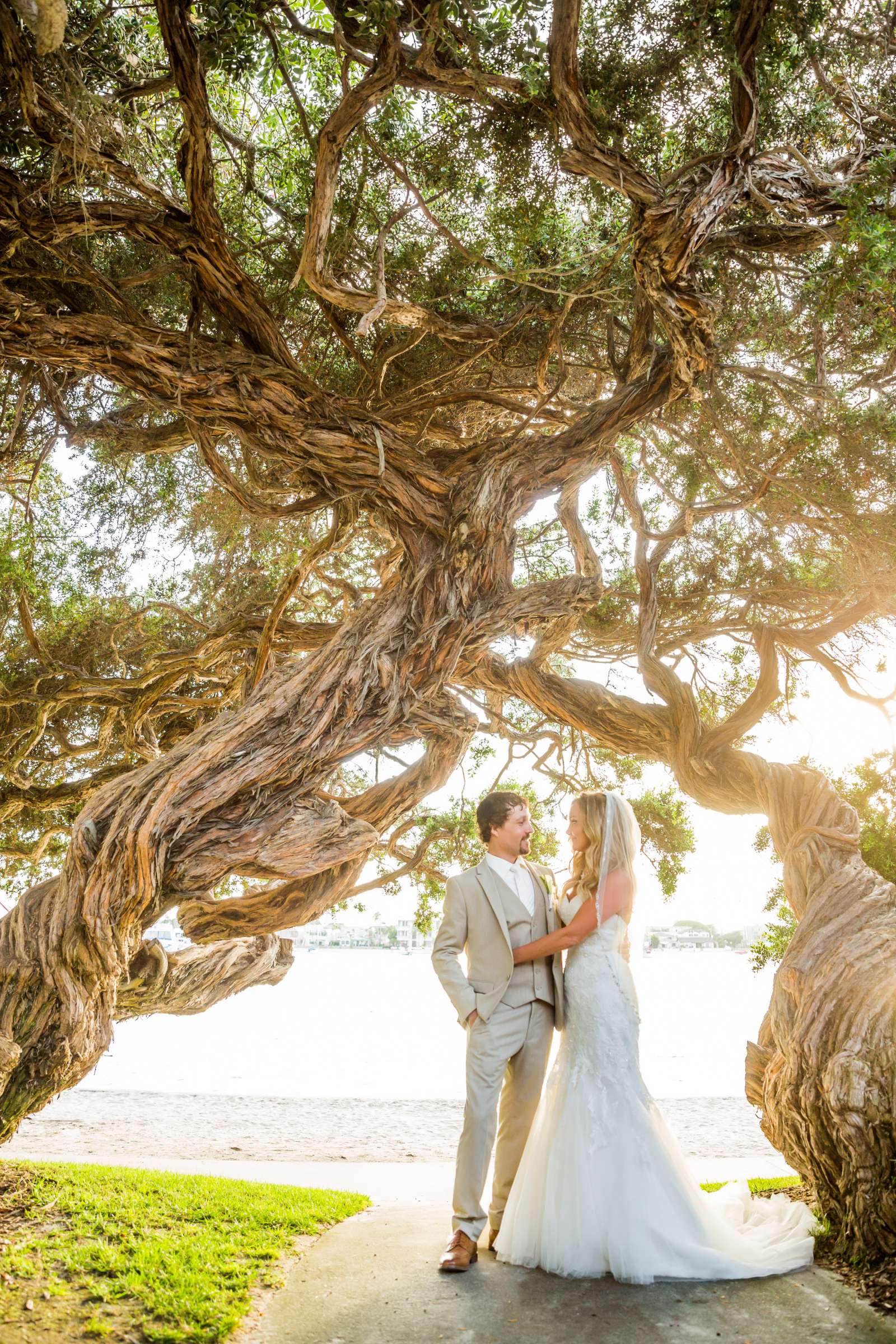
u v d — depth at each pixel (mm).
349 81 4980
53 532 9312
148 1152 10391
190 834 5473
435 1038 28094
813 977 4816
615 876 4410
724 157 4828
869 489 7043
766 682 8172
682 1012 33438
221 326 6438
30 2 3887
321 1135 12078
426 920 11188
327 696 5836
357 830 5781
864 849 6184
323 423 6098
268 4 4805
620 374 6941
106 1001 5297
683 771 7746
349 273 6727
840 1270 3826
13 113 5090
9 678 8828
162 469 9047
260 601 9539
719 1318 3361
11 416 7559
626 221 6309
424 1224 4891
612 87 5152
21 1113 4930
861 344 6707
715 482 7984
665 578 9086
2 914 5410
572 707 8156
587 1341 3174
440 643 6148
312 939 115938
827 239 5617
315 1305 3537
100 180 5430
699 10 4832
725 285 6484
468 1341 3191
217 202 6430
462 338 6488
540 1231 3969
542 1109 4238
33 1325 3213
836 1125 4125
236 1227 4605
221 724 5766
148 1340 3146
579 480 6691
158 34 6008
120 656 9688
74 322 5664
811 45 4918
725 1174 7691
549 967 4469
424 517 6367
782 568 8617
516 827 4582
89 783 9367
